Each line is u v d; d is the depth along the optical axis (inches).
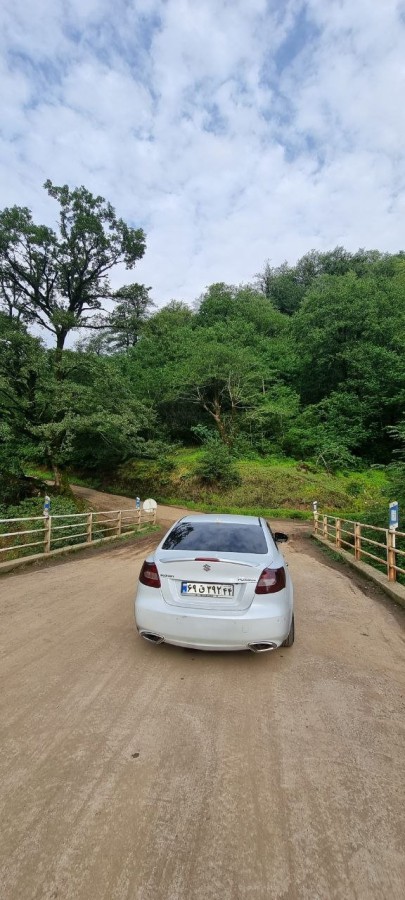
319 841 78.7
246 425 1480.1
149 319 1010.1
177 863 73.7
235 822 83.0
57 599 250.7
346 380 1460.4
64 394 778.8
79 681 142.0
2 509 678.5
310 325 1631.4
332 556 469.7
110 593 267.4
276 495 1126.4
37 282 891.4
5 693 133.2
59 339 935.7
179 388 1501.0
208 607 151.3
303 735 113.7
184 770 98.3
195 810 85.9
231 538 177.9
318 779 96.1
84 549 490.3
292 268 3011.8
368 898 68.2
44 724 116.0
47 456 864.9
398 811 86.5
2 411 823.1
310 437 1359.5
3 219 807.1
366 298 1521.9
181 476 1262.3
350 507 1082.1
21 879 70.2
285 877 71.5
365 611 241.0
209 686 140.6
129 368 1728.6
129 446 1074.7
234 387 1472.7
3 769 97.3
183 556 160.6
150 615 153.7
